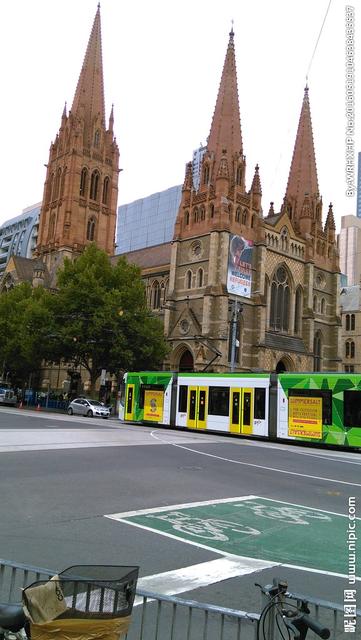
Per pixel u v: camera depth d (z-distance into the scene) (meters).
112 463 19.73
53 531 10.49
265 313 63.47
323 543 10.40
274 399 35.44
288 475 19.33
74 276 61.66
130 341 59.16
